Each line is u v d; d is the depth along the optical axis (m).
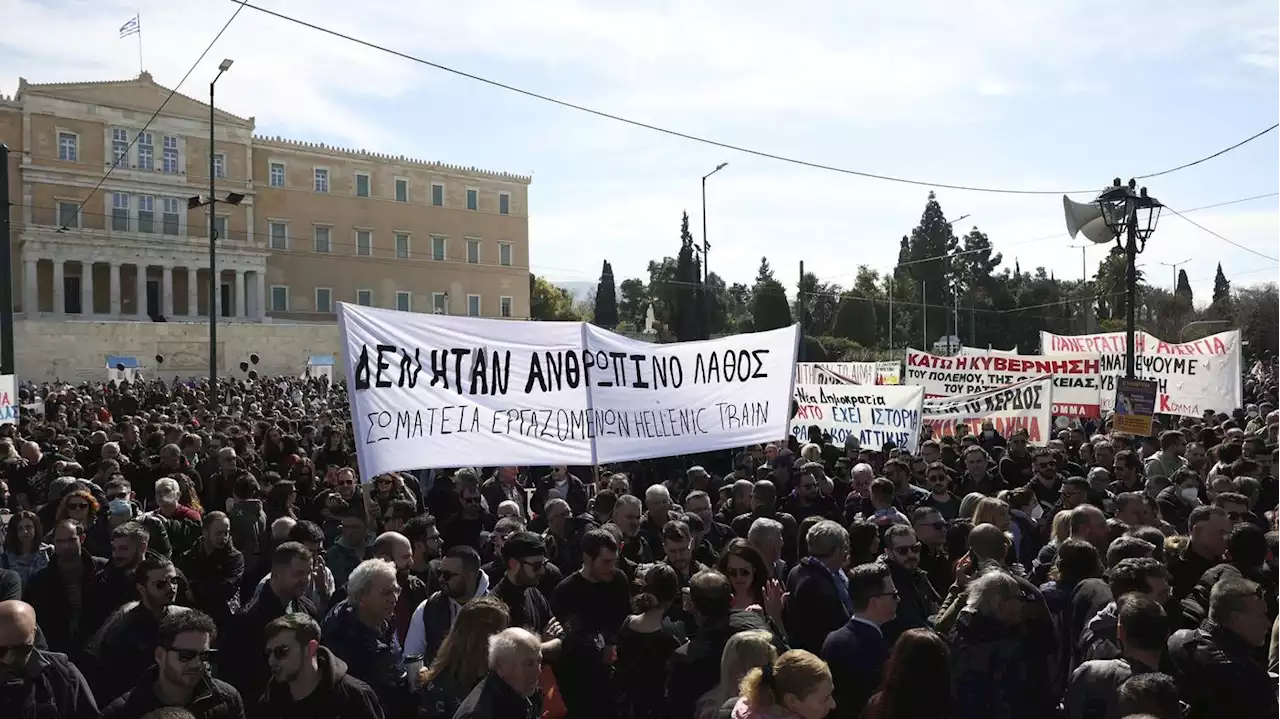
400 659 5.94
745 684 4.42
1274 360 64.81
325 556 8.36
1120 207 17.31
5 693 4.66
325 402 37.69
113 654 5.83
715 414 11.12
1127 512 8.43
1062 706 6.16
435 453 9.00
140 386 46.38
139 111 74.88
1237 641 5.08
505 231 93.50
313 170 83.12
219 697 4.88
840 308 81.62
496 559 8.04
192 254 75.69
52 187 71.56
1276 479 10.29
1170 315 76.25
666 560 7.33
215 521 7.36
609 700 5.91
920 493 10.77
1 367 18.81
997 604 5.40
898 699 4.54
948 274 93.19
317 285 83.00
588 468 15.09
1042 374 16.16
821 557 6.59
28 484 11.81
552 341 9.91
